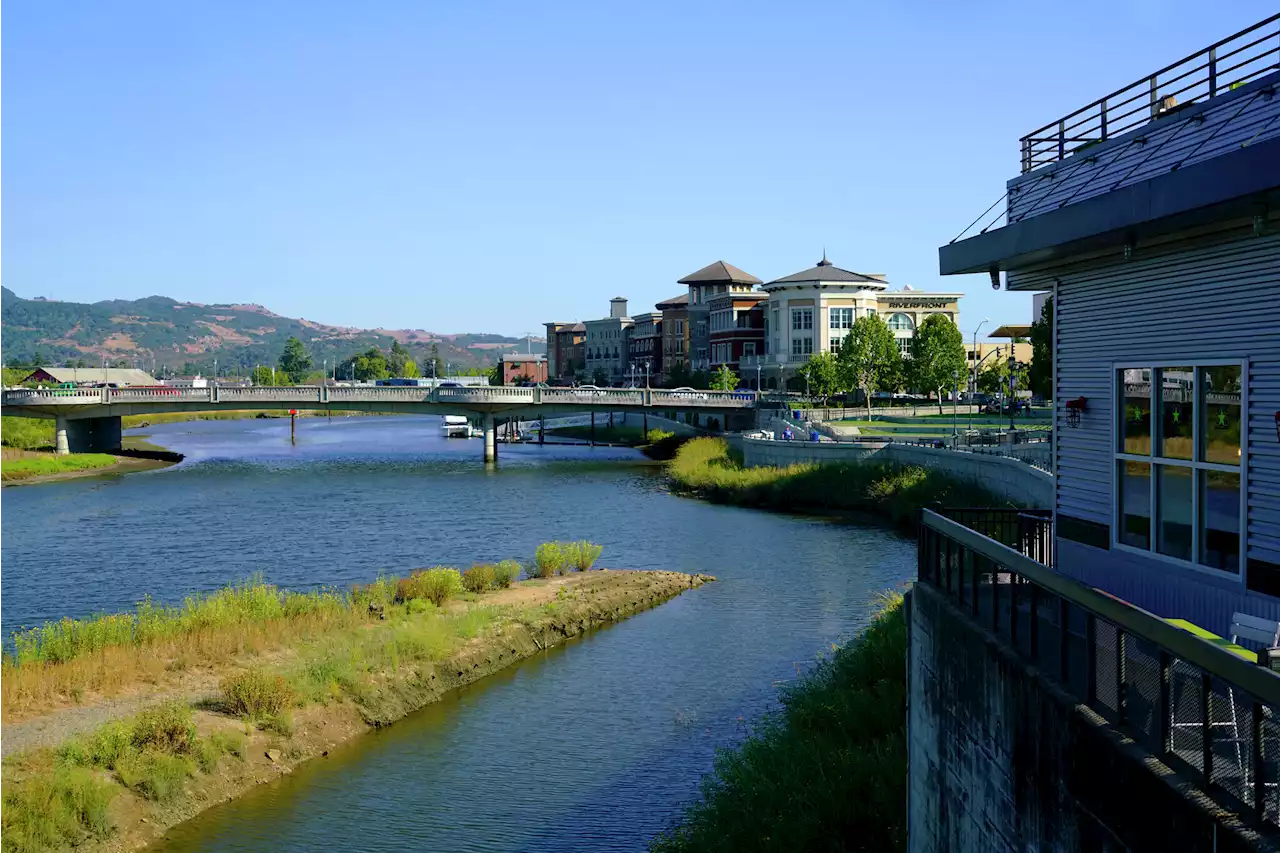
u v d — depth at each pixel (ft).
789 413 284.61
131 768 62.64
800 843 50.65
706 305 486.38
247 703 72.84
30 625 104.63
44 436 320.50
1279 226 31.68
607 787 66.03
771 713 74.23
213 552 146.41
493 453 292.40
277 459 299.17
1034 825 28.76
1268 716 22.53
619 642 97.40
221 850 58.18
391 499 205.67
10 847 54.13
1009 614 36.37
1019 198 48.85
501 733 75.15
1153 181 32.78
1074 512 45.09
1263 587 33.19
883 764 54.03
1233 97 34.86
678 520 176.04
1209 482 36.22
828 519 174.60
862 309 389.60
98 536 160.45
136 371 597.11
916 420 279.90
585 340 635.66
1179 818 20.93
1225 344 34.86
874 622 79.61
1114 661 26.68
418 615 97.55
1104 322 42.27
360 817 62.23
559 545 137.28
